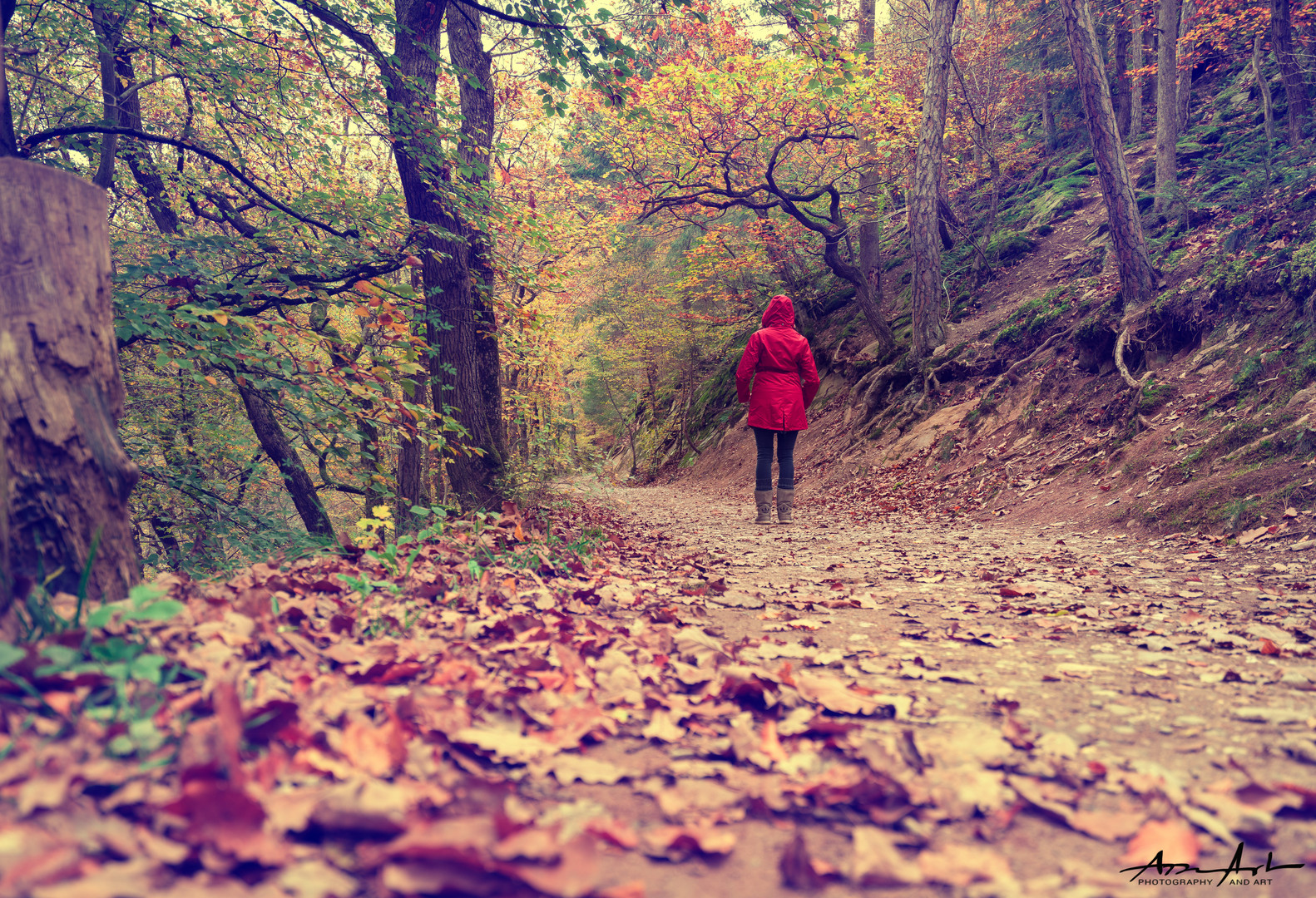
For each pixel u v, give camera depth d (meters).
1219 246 10.28
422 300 6.67
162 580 2.55
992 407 12.34
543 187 19.64
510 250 15.60
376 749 1.49
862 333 19.33
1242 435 6.76
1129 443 8.52
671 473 26.95
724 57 15.02
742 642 2.92
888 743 1.75
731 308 23.52
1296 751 1.78
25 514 1.96
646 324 25.38
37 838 1.00
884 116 15.12
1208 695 2.31
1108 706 2.20
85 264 2.21
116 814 1.15
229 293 6.09
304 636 2.29
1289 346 7.60
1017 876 1.24
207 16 6.98
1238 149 13.50
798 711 2.03
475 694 1.90
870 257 19.92
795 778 1.61
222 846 1.08
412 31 6.86
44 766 1.19
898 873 1.21
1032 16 19.88
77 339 2.16
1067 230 16.03
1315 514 5.34
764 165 17.39
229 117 7.78
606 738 1.87
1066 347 11.90
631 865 1.23
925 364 14.67
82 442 2.11
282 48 7.05
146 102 9.66
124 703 1.46
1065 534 7.12
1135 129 18.78
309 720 1.60
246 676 1.77
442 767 1.52
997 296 15.67
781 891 1.17
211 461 10.28
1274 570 4.62
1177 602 3.92
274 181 9.29
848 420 16.77
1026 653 2.91
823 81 7.72
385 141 7.36
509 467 8.00
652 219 21.33
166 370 8.24
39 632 1.70
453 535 4.95
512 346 10.63
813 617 3.65
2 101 3.34
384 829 1.20
